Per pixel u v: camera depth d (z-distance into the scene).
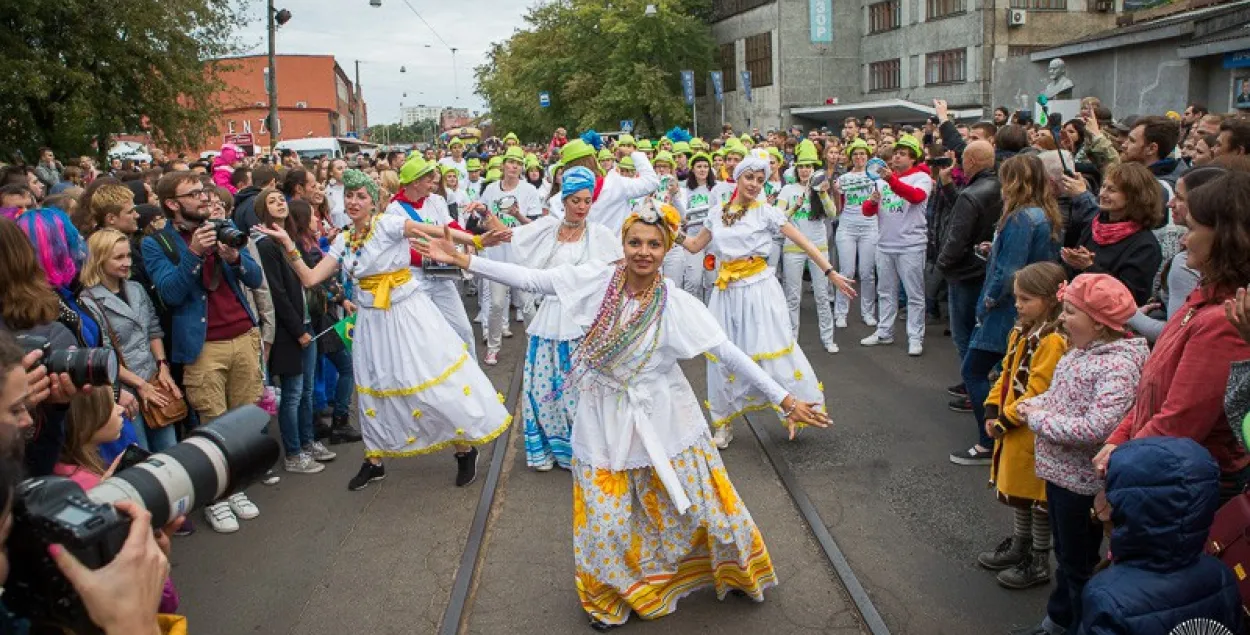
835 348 9.09
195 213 5.34
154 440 5.20
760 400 6.41
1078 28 33.59
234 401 5.74
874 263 9.93
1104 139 7.23
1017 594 4.32
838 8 39.78
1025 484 4.21
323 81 65.88
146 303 5.16
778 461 6.14
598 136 10.53
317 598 4.54
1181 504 2.55
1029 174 5.86
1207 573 2.65
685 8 43.94
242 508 5.53
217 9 21.34
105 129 19.67
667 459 3.88
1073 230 6.71
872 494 5.55
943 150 10.09
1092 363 3.53
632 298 3.93
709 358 4.10
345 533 5.29
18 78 16.75
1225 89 17.98
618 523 3.96
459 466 5.94
